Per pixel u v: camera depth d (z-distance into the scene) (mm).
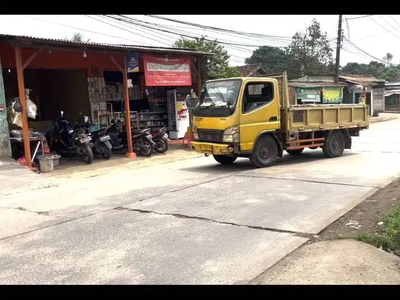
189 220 5973
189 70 15766
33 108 11867
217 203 6898
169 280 4000
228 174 9672
